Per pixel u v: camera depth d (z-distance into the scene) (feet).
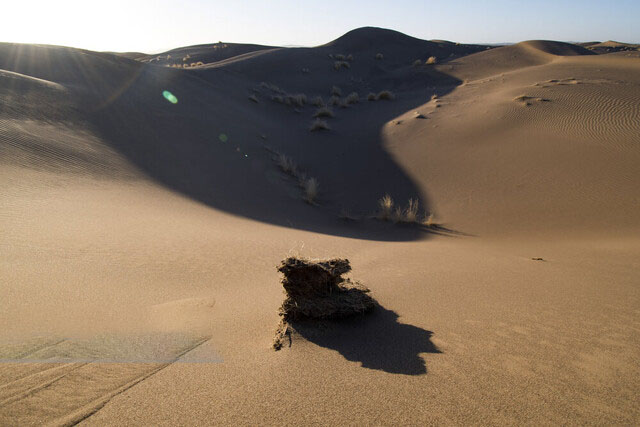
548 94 70.54
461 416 7.19
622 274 17.54
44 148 33.04
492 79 103.91
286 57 151.64
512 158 49.49
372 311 12.98
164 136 51.06
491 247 27.81
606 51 274.57
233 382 8.55
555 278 17.08
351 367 9.28
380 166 56.03
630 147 45.70
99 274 14.90
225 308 13.23
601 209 35.50
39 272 14.14
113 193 28.89
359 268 19.30
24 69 69.21
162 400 7.77
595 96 65.31
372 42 192.85
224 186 42.45
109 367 8.89
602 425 6.84
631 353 9.48
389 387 8.29
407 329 11.52
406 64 172.24
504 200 40.91
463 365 9.18
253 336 11.18
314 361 9.62
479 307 13.28
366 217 42.29
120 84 70.74
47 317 11.05
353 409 7.50
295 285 12.05
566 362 9.14
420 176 50.70
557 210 36.81
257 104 95.91
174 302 13.41
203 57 200.44
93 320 11.28
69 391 7.86
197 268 17.33
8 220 19.10
